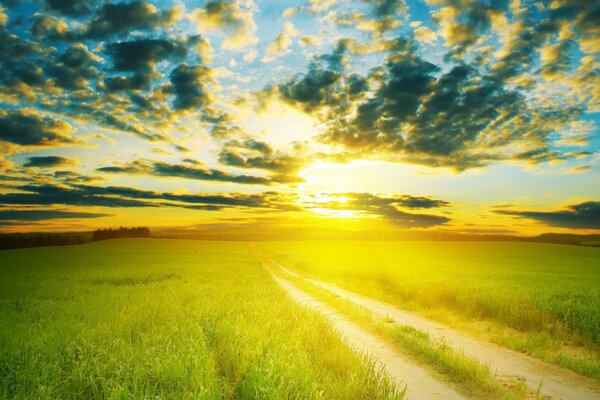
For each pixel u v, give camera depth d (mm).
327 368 7371
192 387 5719
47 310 13539
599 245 123812
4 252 80000
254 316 11758
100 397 5555
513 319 13664
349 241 168125
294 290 24625
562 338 11836
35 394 5492
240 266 42000
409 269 35938
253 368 6312
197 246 113188
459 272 32219
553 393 7133
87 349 7504
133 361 6668
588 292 18250
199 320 10727
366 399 6043
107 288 21609
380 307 18438
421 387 7094
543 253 81688
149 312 12031
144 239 155500
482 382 7273
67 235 153375
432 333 12492
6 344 8078
